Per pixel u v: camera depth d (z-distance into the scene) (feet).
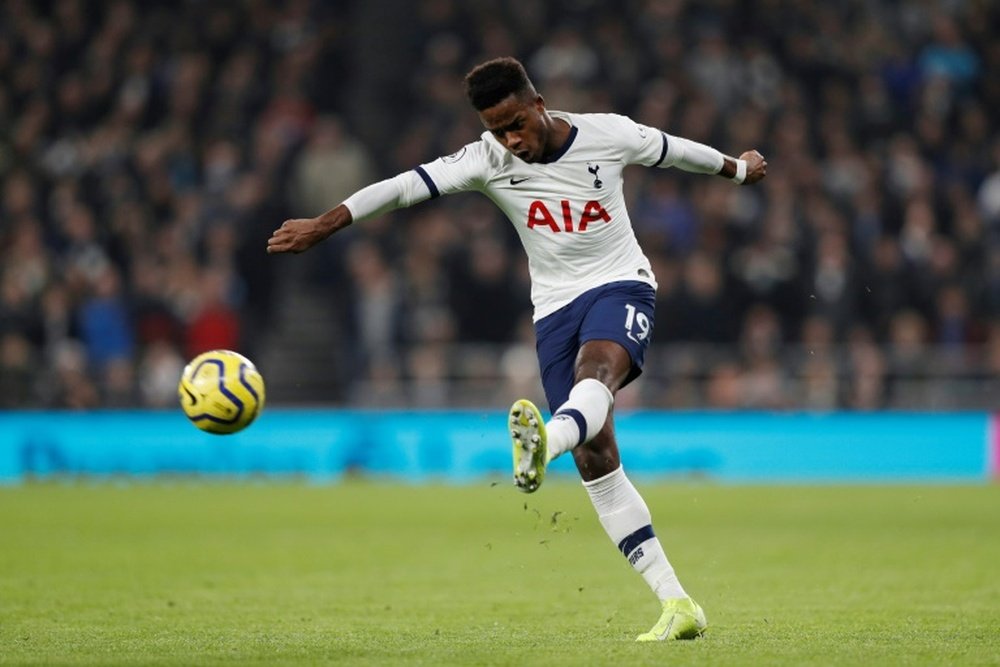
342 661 59.93
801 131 224.12
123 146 224.33
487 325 203.62
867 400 197.77
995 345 198.80
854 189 219.00
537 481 58.75
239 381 64.28
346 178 218.79
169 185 222.07
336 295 223.51
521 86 64.85
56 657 61.77
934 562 105.60
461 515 148.46
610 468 68.08
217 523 139.95
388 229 222.28
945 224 220.43
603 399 63.36
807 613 78.18
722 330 197.57
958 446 198.18
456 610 81.61
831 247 201.16
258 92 232.32
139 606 83.05
